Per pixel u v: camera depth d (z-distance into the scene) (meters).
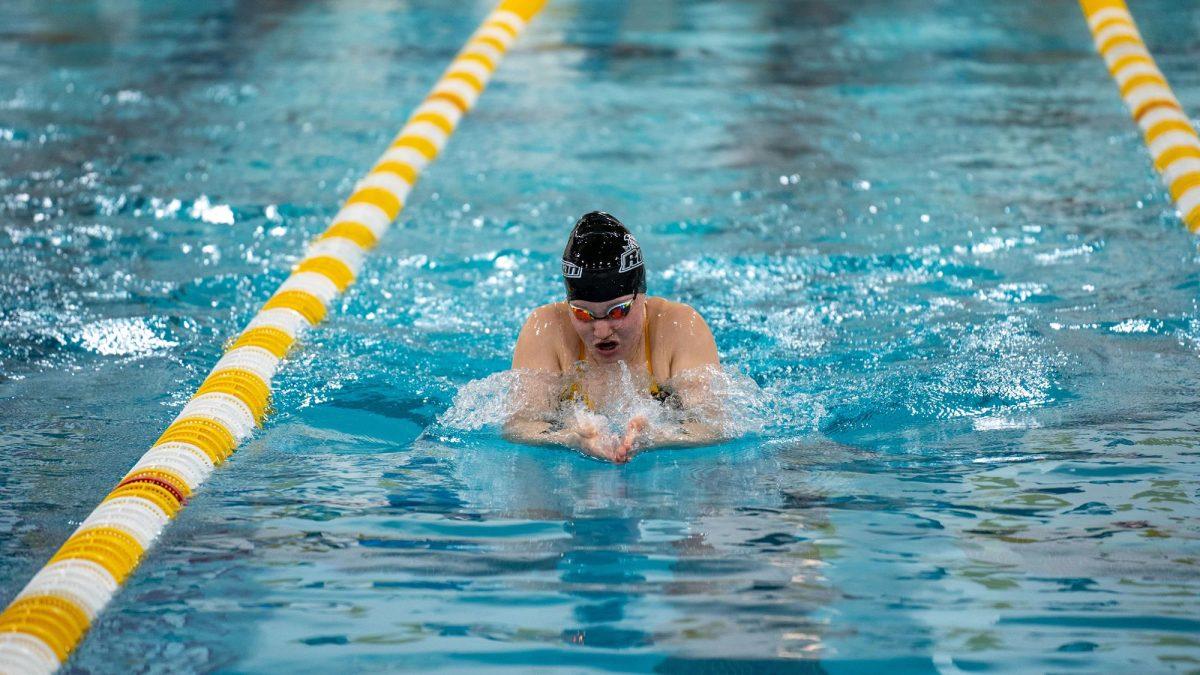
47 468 12.55
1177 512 10.70
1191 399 14.05
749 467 12.36
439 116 30.80
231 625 8.97
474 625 8.86
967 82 37.66
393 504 11.45
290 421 14.23
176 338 17.30
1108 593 9.16
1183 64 39.03
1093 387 14.60
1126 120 31.83
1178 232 22.02
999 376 15.09
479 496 11.64
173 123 31.86
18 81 37.22
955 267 20.44
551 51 44.00
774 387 14.98
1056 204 24.25
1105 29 35.91
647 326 14.85
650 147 29.91
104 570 9.82
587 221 13.60
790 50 44.06
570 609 9.09
